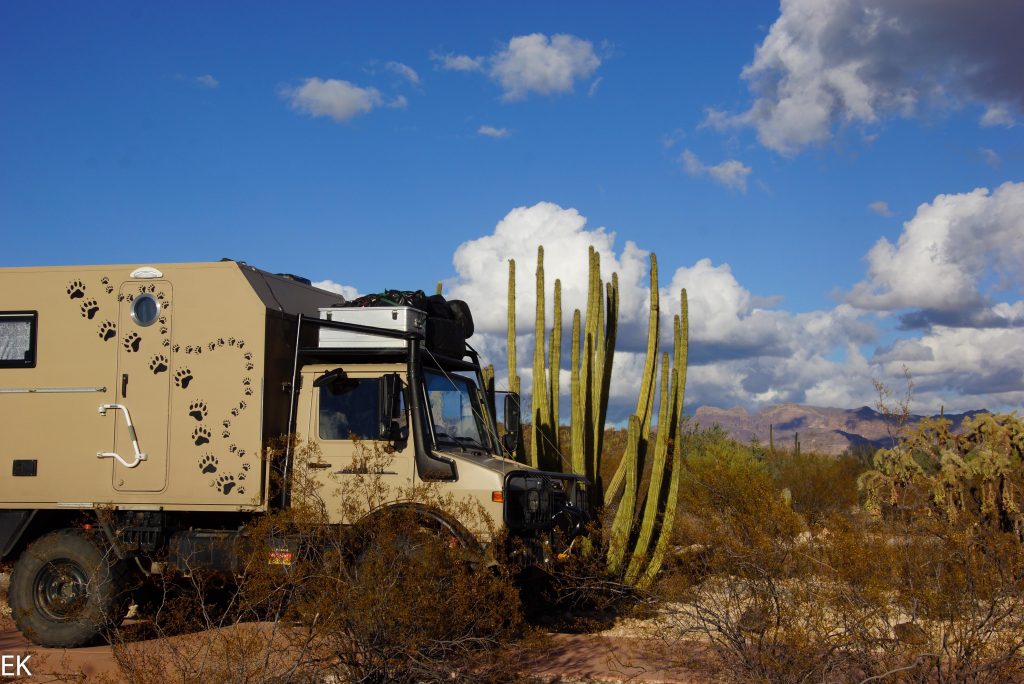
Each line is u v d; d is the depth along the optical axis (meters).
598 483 10.44
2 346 8.75
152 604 8.93
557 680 6.70
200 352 8.34
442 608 6.18
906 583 6.11
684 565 7.54
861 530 6.80
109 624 7.48
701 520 7.32
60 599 8.26
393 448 7.94
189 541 8.20
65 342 8.63
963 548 6.07
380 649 6.03
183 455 8.27
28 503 8.52
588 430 10.42
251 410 8.16
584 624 8.69
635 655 7.34
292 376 8.41
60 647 8.08
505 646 6.48
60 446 8.52
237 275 8.38
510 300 10.98
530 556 7.86
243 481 8.10
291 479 7.79
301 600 6.10
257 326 8.26
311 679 5.93
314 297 9.52
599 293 10.69
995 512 8.44
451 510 7.48
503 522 7.55
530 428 11.44
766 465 22.23
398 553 6.34
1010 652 5.64
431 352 8.45
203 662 5.92
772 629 6.21
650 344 10.73
